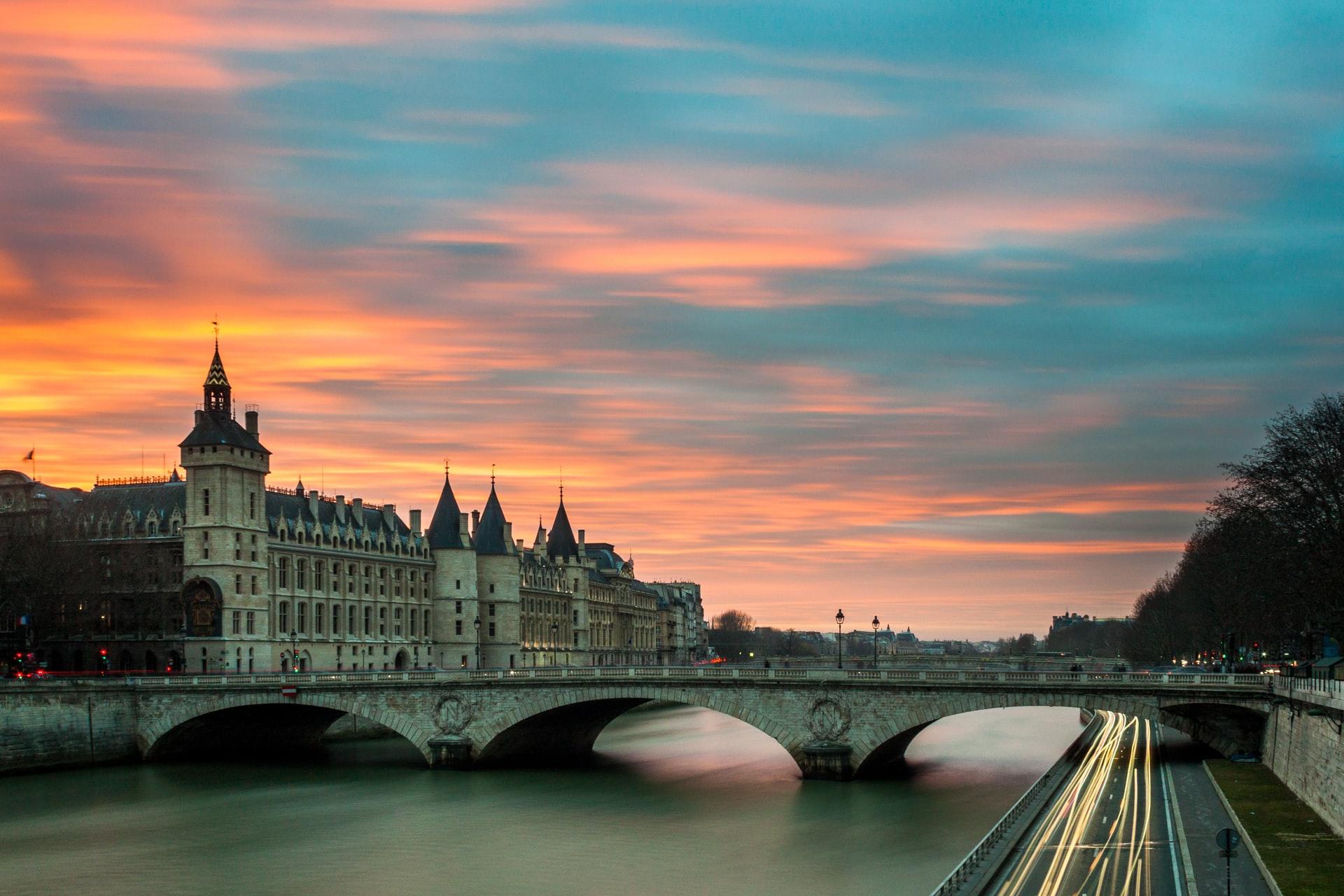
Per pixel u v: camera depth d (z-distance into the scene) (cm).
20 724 15262
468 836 11619
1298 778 10644
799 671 14212
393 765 16075
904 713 13738
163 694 16412
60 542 19888
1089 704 12888
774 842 11100
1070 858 9031
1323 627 14162
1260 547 14088
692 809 12712
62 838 11694
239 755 17162
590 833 11656
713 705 14525
